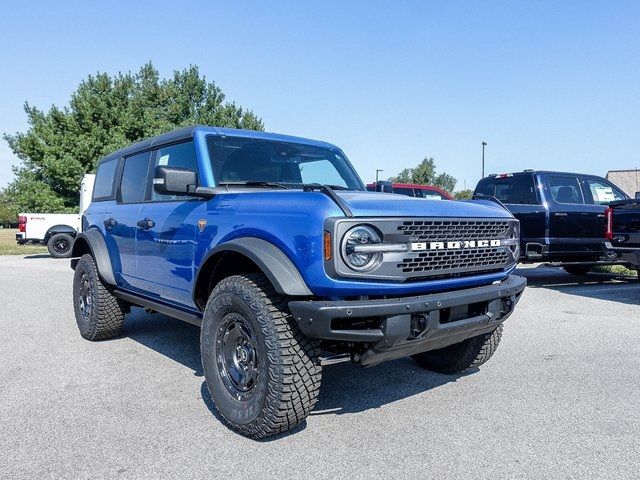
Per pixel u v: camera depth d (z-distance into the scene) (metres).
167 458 2.88
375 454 2.93
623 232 8.10
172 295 4.23
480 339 4.16
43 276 12.36
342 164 5.01
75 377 4.32
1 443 3.07
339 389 4.03
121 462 2.83
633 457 2.89
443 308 3.09
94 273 5.41
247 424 3.10
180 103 34.09
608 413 3.54
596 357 4.96
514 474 2.70
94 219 5.81
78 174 28.12
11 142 29.72
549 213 9.64
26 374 4.40
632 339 5.69
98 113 29.64
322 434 3.20
